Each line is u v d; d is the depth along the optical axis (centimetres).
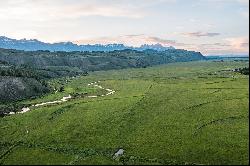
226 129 9662
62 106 13138
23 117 11875
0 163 7894
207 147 8425
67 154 8350
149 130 9850
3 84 15575
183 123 10350
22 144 9219
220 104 12244
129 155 8169
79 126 10469
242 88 15125
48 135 9819
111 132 9825
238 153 7994
